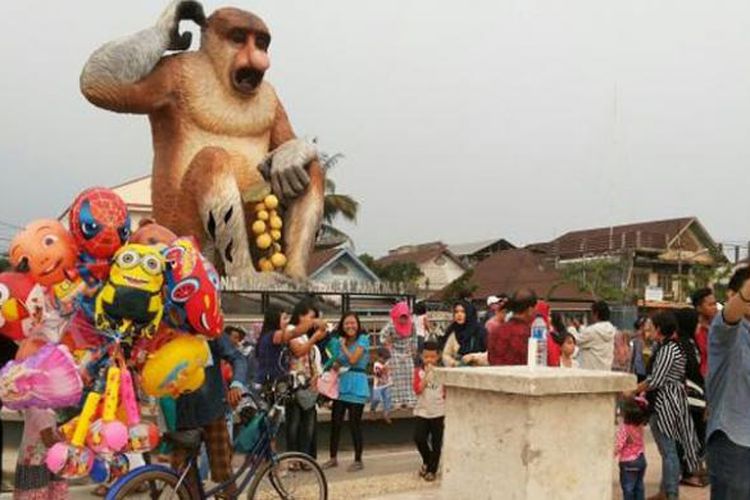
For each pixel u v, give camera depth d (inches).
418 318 530.9
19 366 185.2
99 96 501.4
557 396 169.5
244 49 539.5
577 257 1846.7
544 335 230.1
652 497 287.6
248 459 236.7
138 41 507.5
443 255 2046.0
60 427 194.7
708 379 199.5
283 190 536.7
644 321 404.5
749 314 188.5
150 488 202.4
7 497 247.3
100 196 201.9
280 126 575.5
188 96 529.7
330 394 356.2
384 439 436.5
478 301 1494.8
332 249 1314.0
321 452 406.9
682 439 278.4
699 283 1520.7
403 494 290.8
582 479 173.0
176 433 208.2
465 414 181.2
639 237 1718.8
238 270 514.3
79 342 199.3
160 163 539.2
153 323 197.5
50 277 197.5
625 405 265.1
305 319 308.3
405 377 424.5
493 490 173.6
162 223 533.0
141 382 203.0
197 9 535.8
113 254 203.0
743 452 191.3
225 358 237.1
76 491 301.6
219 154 517.0
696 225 1744.6
